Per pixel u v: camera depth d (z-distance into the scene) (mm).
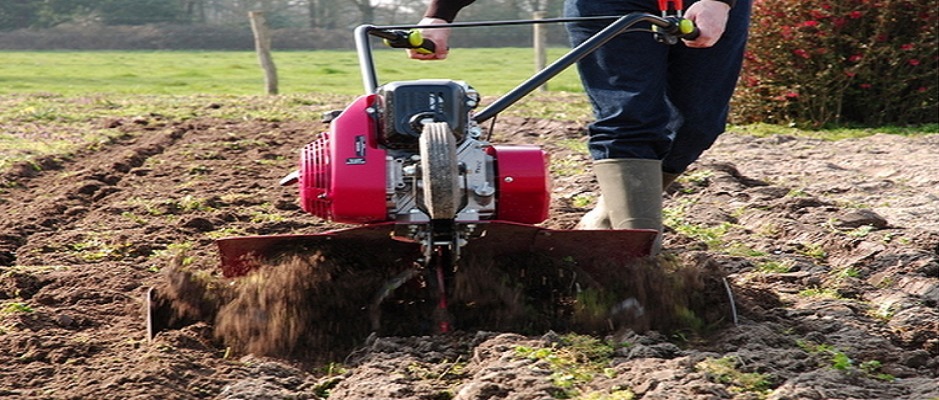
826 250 6812
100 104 18141
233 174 10203
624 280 4867
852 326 4957
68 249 6824
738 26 5320
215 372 4309
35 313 5062
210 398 4074
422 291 4953
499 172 4707
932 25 15273
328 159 4641
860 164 11516
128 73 30250
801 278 5953
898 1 15211
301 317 4707
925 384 4102
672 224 7727
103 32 52688
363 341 4707
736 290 5469
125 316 5184
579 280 4926
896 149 12727
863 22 15375
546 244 4719
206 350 4598
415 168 4359
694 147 5570
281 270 4676
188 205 8328
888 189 9758
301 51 49438
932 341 4820
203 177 9945
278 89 24719
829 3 15219
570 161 11102
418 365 4340
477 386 3947
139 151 11391
